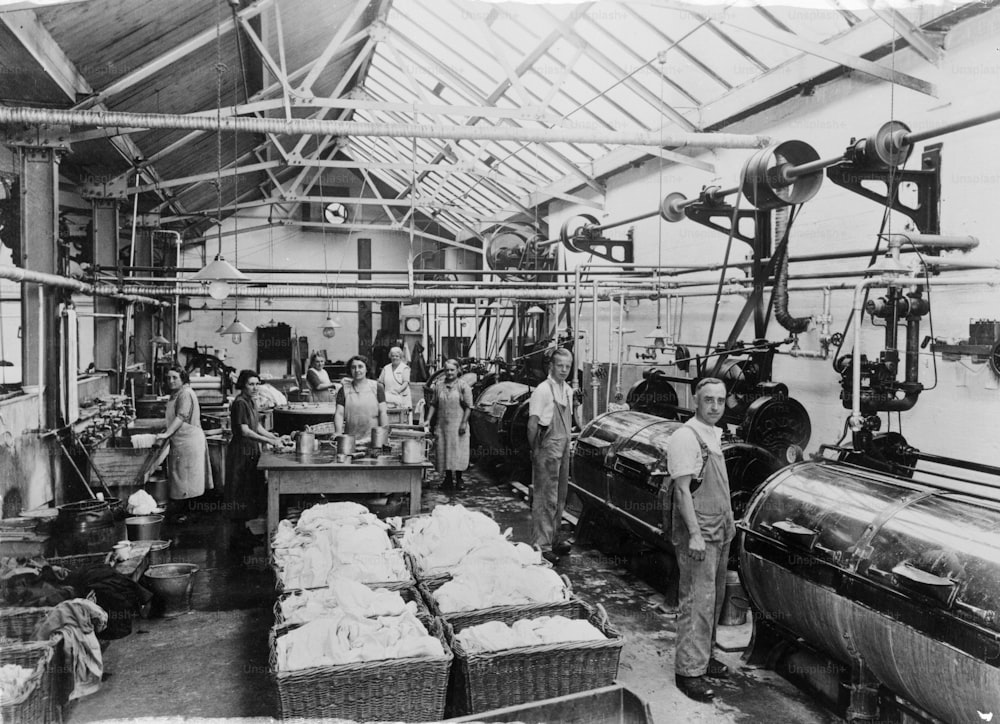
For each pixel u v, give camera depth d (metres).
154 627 4.78
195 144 12.30
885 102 6.49
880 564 3.24
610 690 3.21
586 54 9.15
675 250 10.62
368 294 8.93
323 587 4.02
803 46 6.16
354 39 11.04
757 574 4.06
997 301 5.25
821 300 7.18
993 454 5.32
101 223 10.62
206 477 7.92
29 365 6.93
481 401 10.60
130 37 7.06
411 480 6.02
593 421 6.78
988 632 2.67
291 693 3.00
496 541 4.46
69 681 3.74
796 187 5.48
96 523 5.67
